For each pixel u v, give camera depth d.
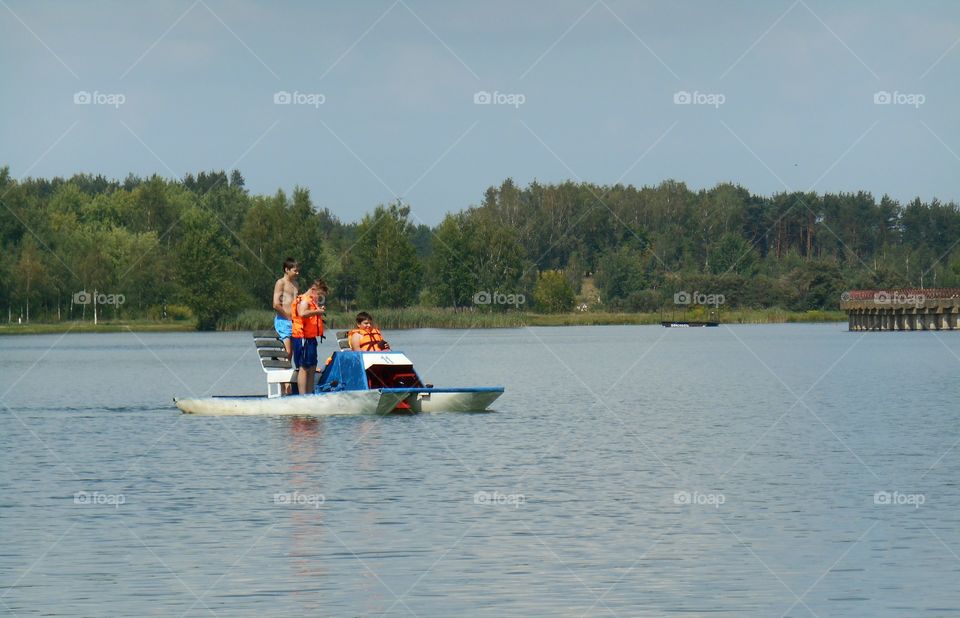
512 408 37.19
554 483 21.97
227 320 126.62
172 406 38.28
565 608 13.93
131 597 14.37
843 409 36.75
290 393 34.91
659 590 14.63
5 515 19.11
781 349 84.94
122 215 167.62
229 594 14.48
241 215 167.00
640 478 22.59
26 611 13.82
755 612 13.77
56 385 49.84
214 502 20.08
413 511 19.25
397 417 33.16
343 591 14.59
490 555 16.31
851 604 14.05
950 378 51.88
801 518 18.70
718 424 32.19
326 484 21.78
